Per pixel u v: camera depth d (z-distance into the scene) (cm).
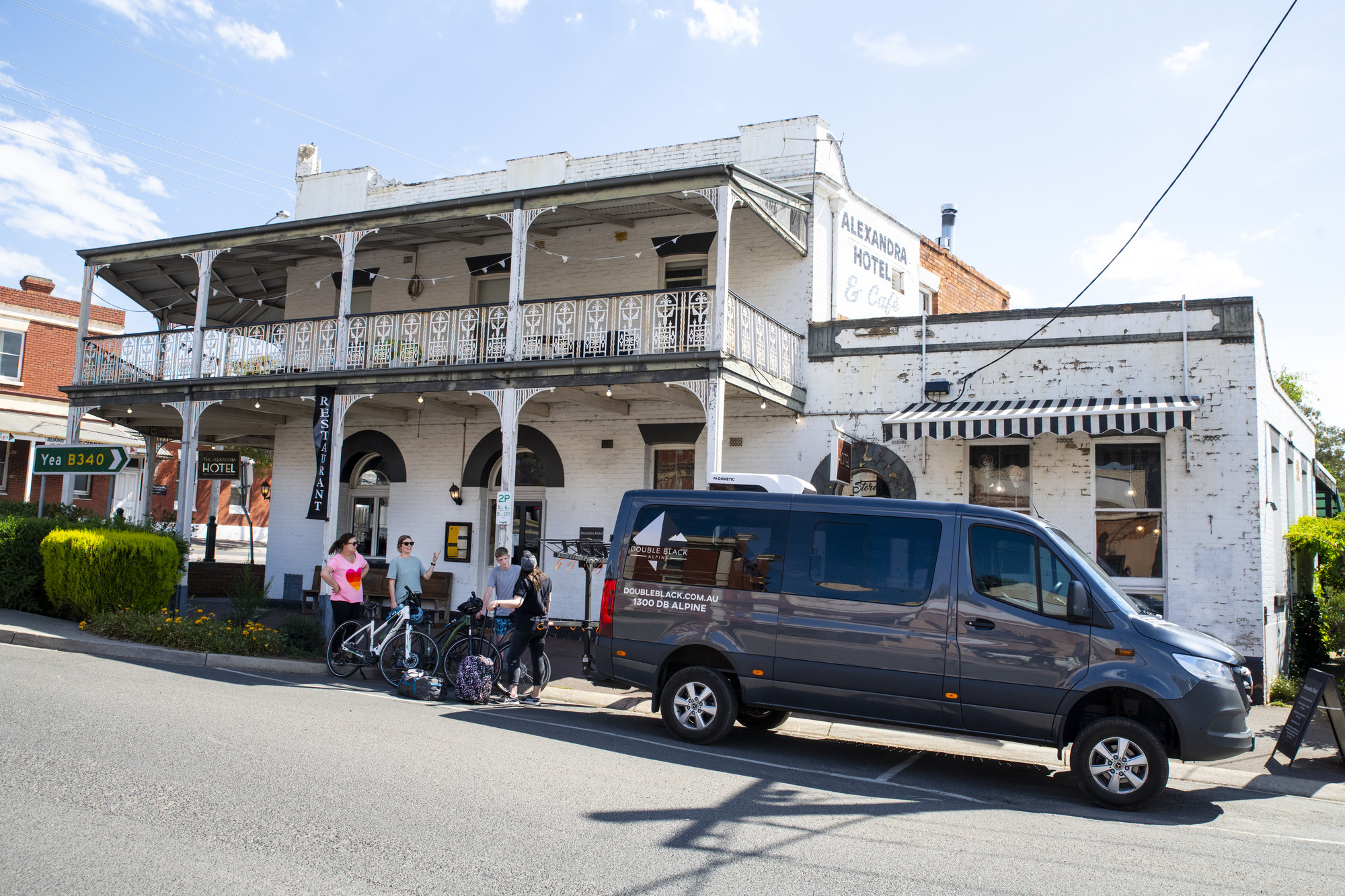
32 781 566
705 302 1314
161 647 1149
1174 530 1246
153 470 2139
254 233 1609
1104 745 693
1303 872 536
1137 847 573
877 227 1733
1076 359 1316
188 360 1672
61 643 1162
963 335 1391
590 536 1606
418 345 1525
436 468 1755
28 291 2980
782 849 525
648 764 729
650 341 1333
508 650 1039
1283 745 845
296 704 887
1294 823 671
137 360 1736
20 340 2956
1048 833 595
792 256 1536
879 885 471
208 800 550
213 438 2238
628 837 530
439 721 859
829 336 1482
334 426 1512
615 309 1600
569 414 1647
